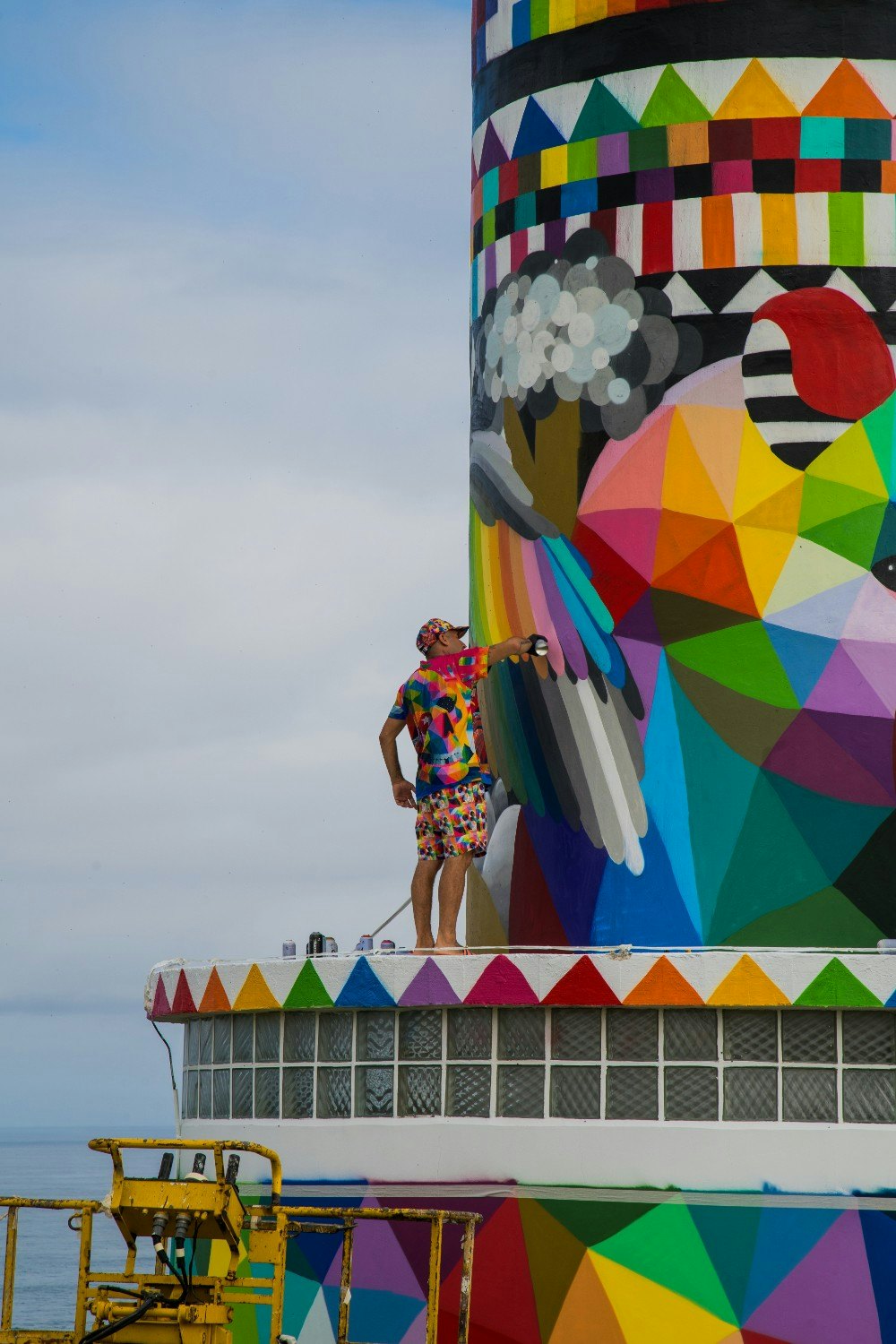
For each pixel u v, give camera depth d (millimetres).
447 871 52406
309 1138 50969
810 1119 47281
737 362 54031
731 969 46812
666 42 56094
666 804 52844
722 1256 46625
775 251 54312
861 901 51438
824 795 52000
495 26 60562
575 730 55094
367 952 53688
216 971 52969
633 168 56094
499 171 59750
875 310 54000
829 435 53406
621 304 55719
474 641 60562
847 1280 46188
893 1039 47344
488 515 59281
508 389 58594
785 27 55125
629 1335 46719
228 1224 39125
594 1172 47781
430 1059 49906
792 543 53094
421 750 53688
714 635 53156
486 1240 48062
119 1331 38938
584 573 55250
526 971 48094
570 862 54562
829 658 52469
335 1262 49844
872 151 54719
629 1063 48250
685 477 53938
